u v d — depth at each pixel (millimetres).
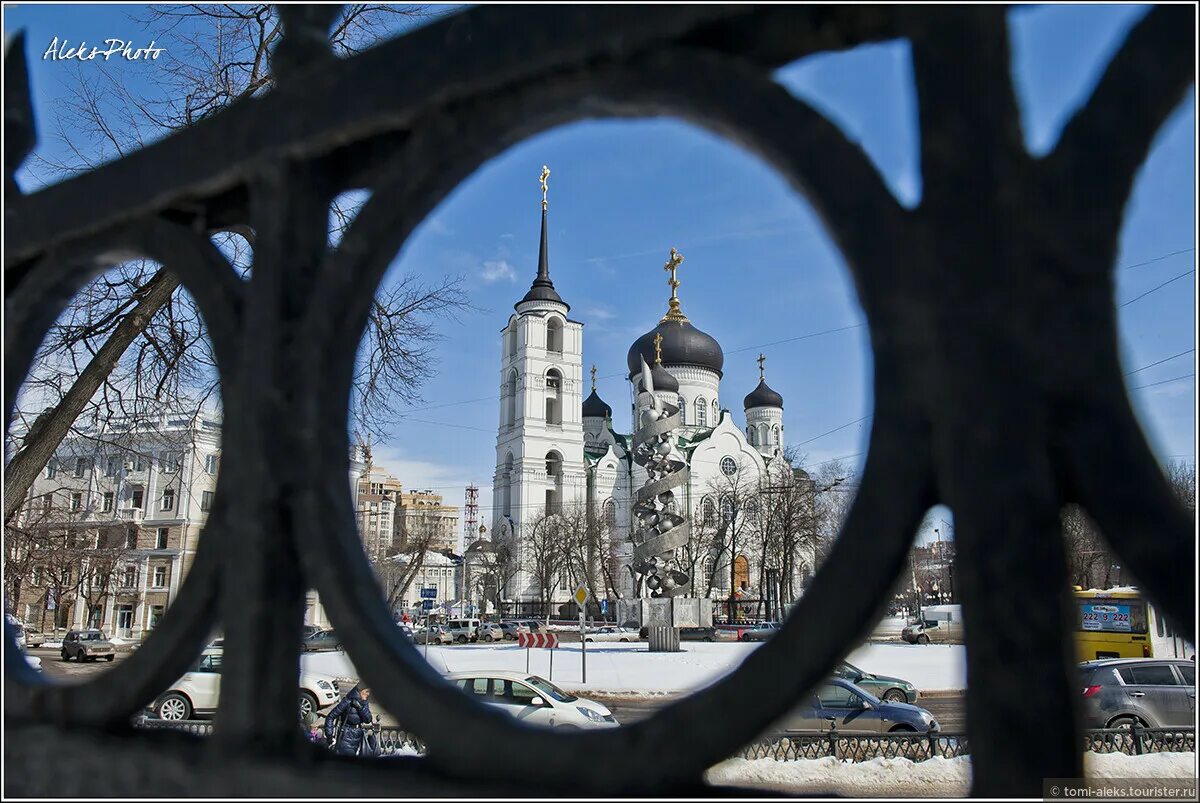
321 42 1713
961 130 1104
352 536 1512
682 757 1171
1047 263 1040
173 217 1876
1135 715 11797
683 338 72062
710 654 29719
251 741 1430
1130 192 1044
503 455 74188
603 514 65750
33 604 47312
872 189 1137
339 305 1508
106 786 1523
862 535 1095
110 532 45812
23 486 8633
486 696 11727
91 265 1948
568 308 75625
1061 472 1032
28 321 1961
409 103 1479
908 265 1093
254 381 1525
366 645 1393
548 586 62219
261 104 1672
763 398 82000
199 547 1577
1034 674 974
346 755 1513
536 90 1376
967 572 1018
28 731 1655
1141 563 962
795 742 10359
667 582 32438
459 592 80250
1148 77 1047
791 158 1202
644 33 1293
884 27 1241
